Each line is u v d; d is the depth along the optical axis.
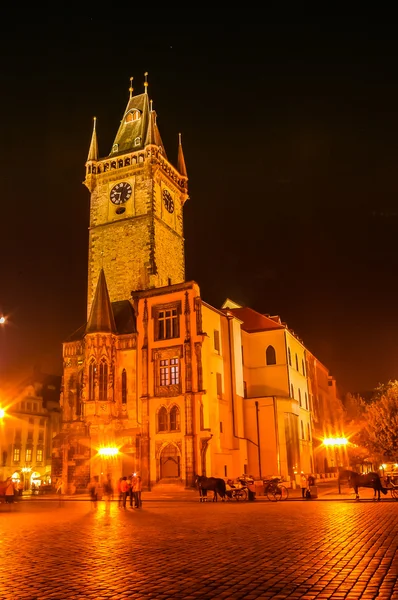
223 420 66.44
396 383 72.69
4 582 13.11
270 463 68.81
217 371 67.12
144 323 66.81
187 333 63.50
